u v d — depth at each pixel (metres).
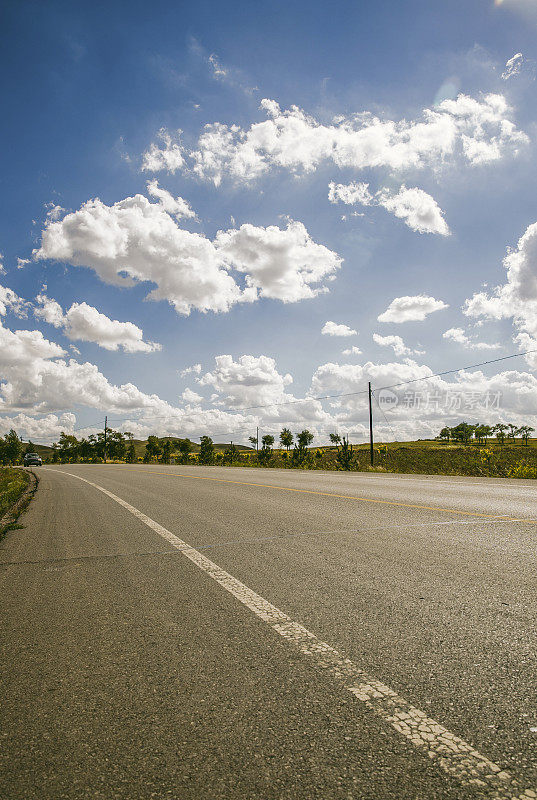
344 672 2.36
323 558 4.66
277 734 1.86
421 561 4.44
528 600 3.32
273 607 3.34
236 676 2.35
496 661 2.43
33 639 2.94
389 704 2.06
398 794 1.52
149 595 3.72
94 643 2.84
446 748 1.75
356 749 1.75
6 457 81.69
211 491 11.95
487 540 5.29
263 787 1.57
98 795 1.56
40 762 1.75
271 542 5.51
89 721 2.01
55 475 23.16
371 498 9.52
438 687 2.19
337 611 3.21
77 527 7.16
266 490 11.79
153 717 2.02
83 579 4.27
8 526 7.34
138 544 5.70
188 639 2.84
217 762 1.71
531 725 1.88
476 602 3.30
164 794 1.56
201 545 5.49
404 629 2.87
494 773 1.61
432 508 7.91
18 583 4.23
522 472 18.94
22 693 2.27
